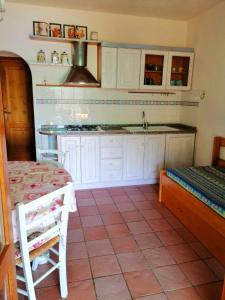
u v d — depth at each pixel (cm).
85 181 365
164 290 184
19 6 338
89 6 340
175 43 407
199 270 205
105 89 395
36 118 379
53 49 362
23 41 350
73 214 296
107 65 357
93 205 320
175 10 351
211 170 305
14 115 476
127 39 385
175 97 428
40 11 346
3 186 94
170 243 242
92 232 259
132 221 282
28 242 145
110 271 203
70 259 216
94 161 361
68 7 346
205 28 356
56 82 374
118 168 374
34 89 370
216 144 332
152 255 224
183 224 276
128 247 235
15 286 106
